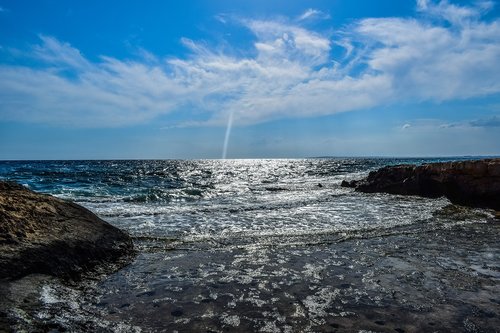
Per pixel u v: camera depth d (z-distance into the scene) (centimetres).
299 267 727
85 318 473
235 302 543
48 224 709
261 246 904
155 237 994
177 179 4334
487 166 1895
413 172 2408
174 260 772
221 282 634
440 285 625
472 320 486
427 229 1147
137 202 1981
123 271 692
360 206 1739
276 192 2591
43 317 449
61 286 565
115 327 452
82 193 2427
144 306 524
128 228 1149
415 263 760
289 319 484
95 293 573
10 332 389
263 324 468
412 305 536
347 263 758
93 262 692
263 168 8338
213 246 902
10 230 615
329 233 1072
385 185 2466
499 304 543
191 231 1111
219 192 2609
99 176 4522
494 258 804
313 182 3553
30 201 770
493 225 1230
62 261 624
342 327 461
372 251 861
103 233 807
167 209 1608
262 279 651
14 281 516
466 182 1945
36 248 600
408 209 1636
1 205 675
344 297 566
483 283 638
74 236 712
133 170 6806
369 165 8706
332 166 8431
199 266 729
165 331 445
